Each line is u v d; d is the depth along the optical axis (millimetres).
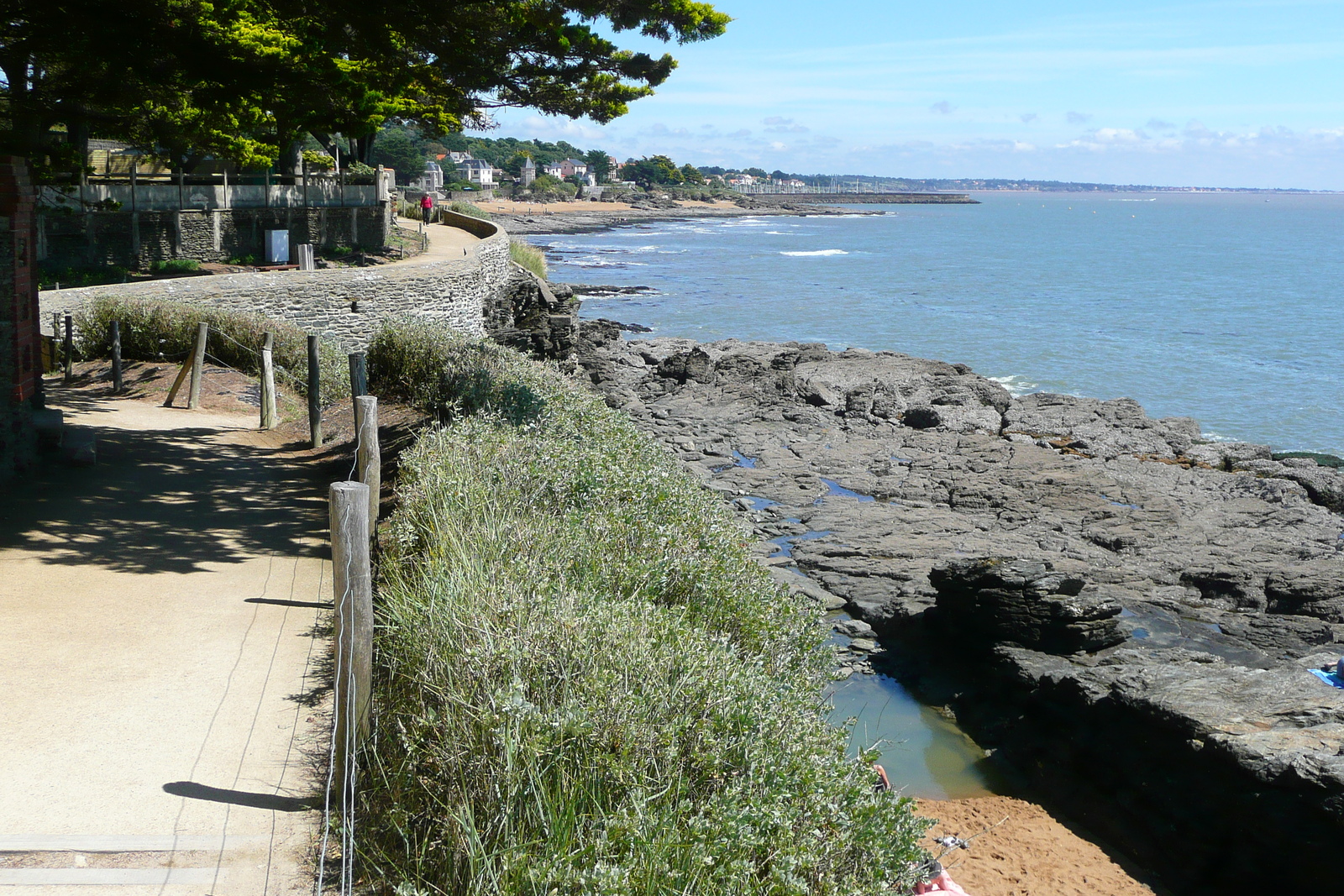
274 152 38031
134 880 4055
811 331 56750
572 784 4055
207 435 14188
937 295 76750
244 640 6742
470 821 3834
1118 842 9672
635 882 3516
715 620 6664
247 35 22984
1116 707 10258
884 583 16219
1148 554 18359
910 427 29891
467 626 5109
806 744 4812
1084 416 29875
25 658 6168
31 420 11023
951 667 13164
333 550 4559
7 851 4156
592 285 78625
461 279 35125
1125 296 78312
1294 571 16797
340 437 14234
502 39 13602
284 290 27859
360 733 4711
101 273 31391
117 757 5020
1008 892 8453
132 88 13953
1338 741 9094
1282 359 49219
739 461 25812
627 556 6766
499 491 7727
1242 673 10891
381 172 41000
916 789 10305
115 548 8633
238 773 4961
